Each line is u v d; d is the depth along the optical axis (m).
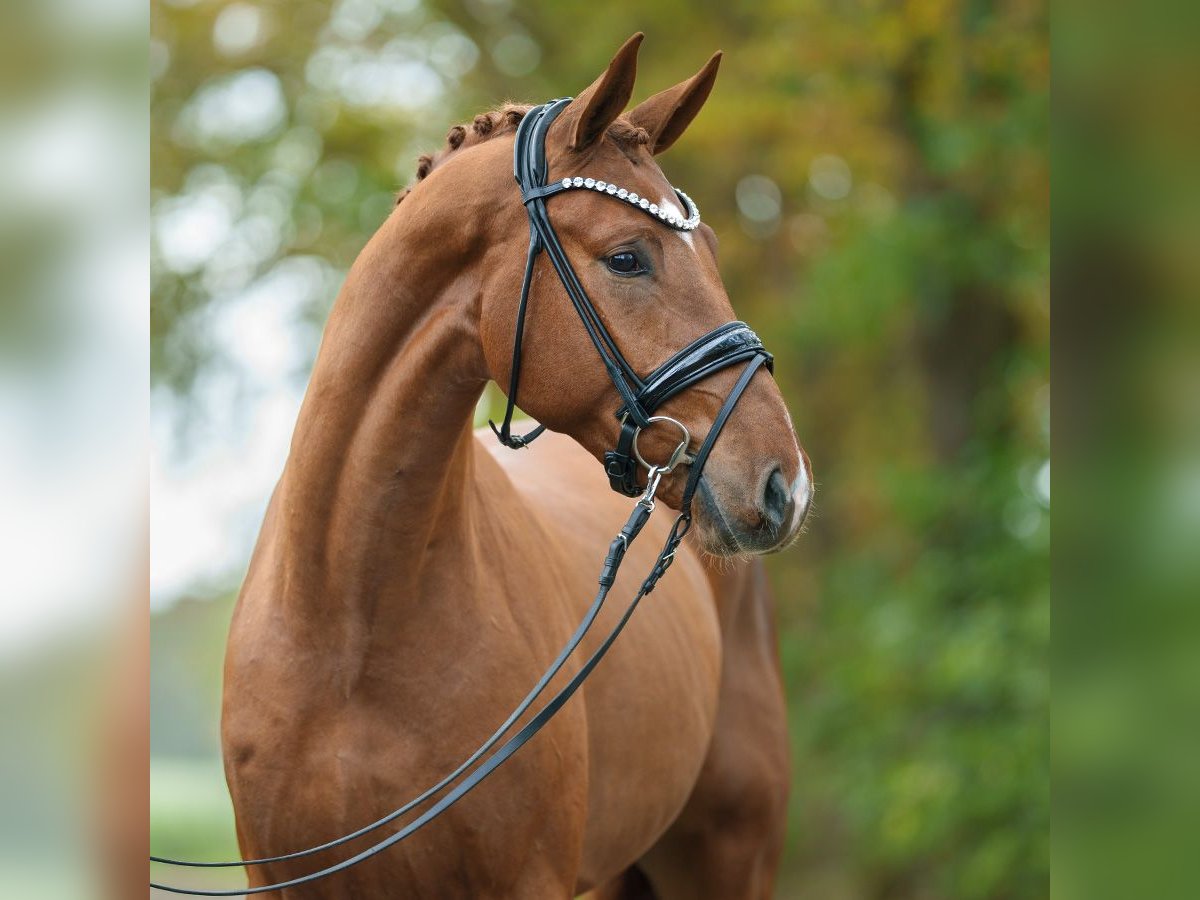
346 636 4.61
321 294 19.64
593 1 19.34
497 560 5.01
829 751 17.38
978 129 15.37
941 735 15.10
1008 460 16.41
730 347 4.13
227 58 19.42
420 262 4.56
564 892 4.93
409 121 19.20
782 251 20.80
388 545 4.53
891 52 16.22
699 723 6.42
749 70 17.89
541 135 4.46
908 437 20.33
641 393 4.14
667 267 4.22
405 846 4.64
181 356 19.33
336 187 19.02
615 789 5.67
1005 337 17.38
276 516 5.15
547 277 4.30
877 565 18.52
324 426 4.64
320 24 19.44
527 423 7.63
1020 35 15.16
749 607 7.79
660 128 4.71
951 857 15.45
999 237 16.52
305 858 4.73
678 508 4.26
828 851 19.44
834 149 17.72
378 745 4.64
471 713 4.67
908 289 16.98
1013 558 15.38
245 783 4.75
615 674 5.68
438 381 4.54
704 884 7.44
